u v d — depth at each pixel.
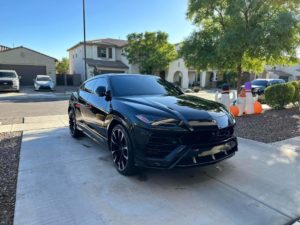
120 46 31.50
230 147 3.63
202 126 3.29
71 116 6.11
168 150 3.20
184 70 33.50
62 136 6.16
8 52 26.47
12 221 2.63
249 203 2.97
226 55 11.39
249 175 3.74
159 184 3.46
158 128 3.20
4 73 20.91
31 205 2.92
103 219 2.66
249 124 7.34
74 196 3.13
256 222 2.61
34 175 3.75
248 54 11.18
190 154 3.16
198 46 12.63
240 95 8.95
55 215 2.73
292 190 3.28
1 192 3.24
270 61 11.42
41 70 28.30
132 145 3.47
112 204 2.95
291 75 37.16
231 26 11.34
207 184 3.46
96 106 4.54
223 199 3.06
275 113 9.44
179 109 3.52
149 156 3.29
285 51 10.85
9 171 3.91
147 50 27.20
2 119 8.55
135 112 3.47
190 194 3.18
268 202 2.99
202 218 2.67
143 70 28.00
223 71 13.73
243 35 10.38
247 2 10.64
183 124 3.21
